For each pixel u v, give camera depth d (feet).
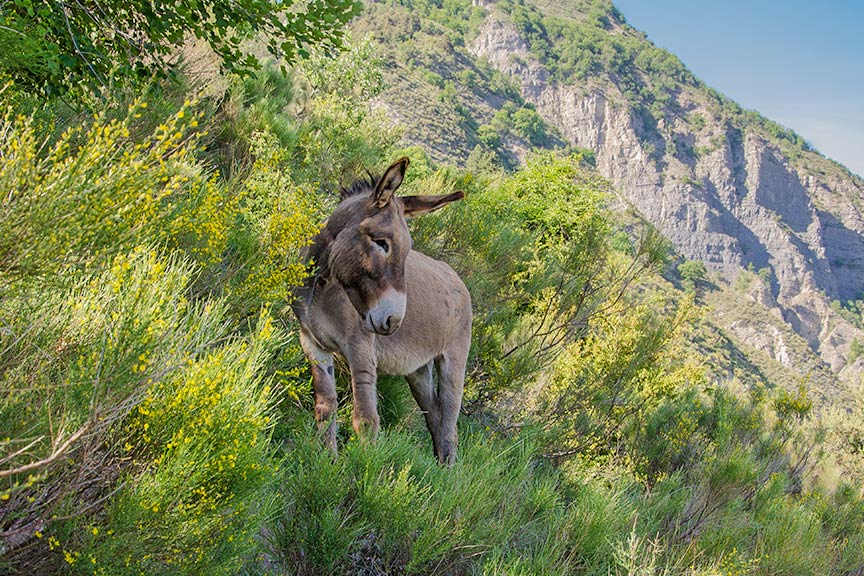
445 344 18.66
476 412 24.82
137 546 7.69
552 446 24.09
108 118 16.46
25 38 10.67
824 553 22.07
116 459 8.54
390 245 13.79
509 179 66.03
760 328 451.12
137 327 7.68
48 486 7.73
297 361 16.07
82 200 6.64
